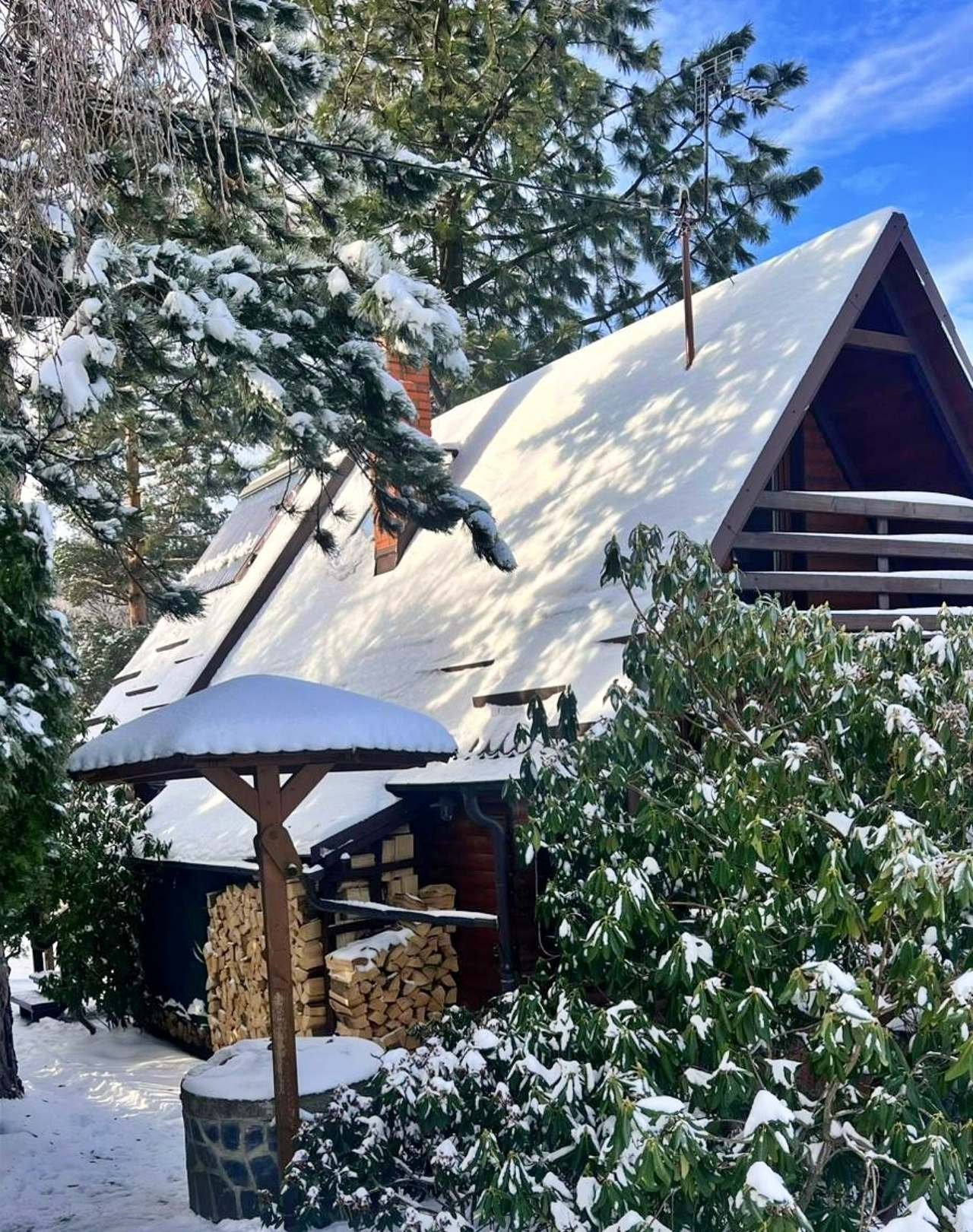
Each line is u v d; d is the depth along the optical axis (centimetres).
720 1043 475
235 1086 709
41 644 769
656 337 1242
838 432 1123
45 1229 722
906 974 467
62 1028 1397
